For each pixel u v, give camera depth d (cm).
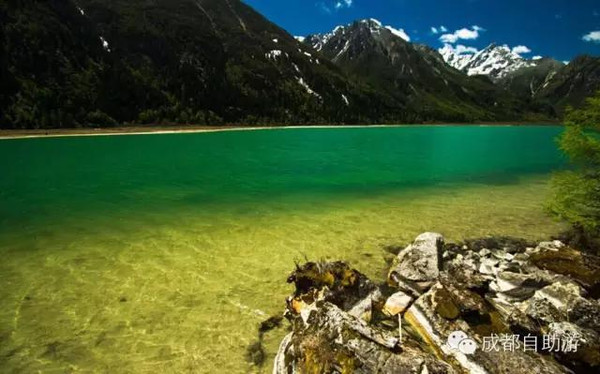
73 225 2195
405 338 1044
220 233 2098
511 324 1091
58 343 1124
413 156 6188
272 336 1192
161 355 1090
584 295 1195
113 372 1021
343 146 7906
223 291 1455
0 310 1276
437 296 1202
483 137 12031
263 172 4278
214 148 7075
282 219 2392
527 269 1444
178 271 1609
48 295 1383
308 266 1405
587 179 1916
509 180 4025
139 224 2234
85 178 3781
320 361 916
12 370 1012
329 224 2305
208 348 1127
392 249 1919
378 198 3036
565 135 1933
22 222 2239
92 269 1603
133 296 1397
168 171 4288
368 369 868
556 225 2359
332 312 1030
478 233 2194
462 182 3844
